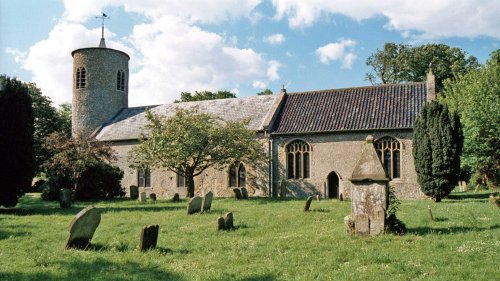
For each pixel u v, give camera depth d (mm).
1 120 22109
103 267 8906
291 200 26141
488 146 31281
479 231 11727
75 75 43812
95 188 32219
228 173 34625
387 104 32000
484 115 31250
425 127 25000
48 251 10625
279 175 32688
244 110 37062
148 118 30062
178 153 27734
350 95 34344
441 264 8438
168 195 36656
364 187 11945
